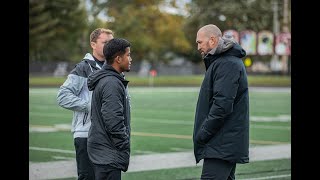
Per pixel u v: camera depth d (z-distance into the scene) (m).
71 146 17.48
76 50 73.94
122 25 76.19
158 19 78.25
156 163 14.45
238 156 8.13
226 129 8.12
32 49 70.38
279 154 15.90
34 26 69.88
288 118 26.69
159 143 18.22
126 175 12.86
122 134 7.72
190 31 82.62
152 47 77.50
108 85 7.77
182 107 32.62
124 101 7.92
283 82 57.66
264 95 43.69
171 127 22.98
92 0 79.12
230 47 8.12
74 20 71.38
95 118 7.92
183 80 61.94
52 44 71.25
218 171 8.22
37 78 61.16
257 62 82.81
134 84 56.72
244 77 8.16
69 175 12.92
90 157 7.98
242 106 8.16
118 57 7.94
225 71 7.99
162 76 71.75
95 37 9.18
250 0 81.81
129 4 79.44
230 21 81.75
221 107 7.93
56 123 24.31
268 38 66.94
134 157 15.41
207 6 81.75
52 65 65.75
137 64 73.31
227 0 81.50
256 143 18.23
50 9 70.31
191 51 83.31
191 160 14.96
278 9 80.19
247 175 12.88
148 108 31.91
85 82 9.12
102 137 7.86
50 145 17.69
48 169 13.63
